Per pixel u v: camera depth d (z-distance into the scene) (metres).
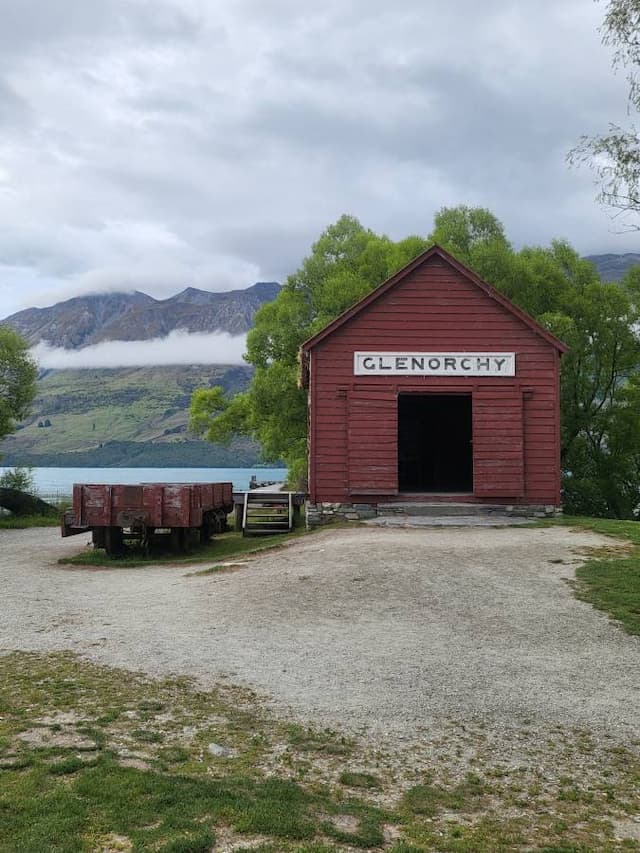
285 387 33.16
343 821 5.30
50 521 33.62
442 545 16.73
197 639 10.23
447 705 7.80
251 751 6.50
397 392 22.11
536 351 22.28
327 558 15.59
